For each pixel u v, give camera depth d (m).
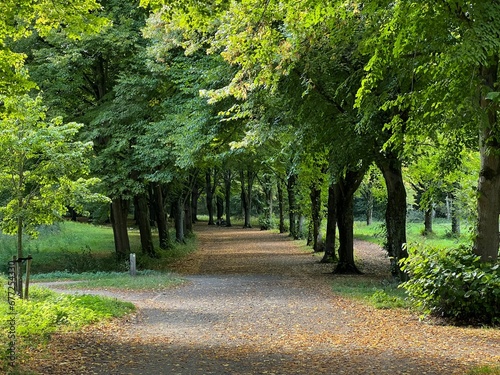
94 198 14.32
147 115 26.53
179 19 11.25
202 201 97.31
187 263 30.16
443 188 22.05
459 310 10.83
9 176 13.52
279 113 18.70
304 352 8.91
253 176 66.38
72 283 21.00
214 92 16.77
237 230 63.22
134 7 26.02
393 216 17.62
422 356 8.22
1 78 10.99
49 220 14.05
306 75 16.20
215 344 9.70
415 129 11.15
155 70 23.78
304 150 18.39
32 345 8.98
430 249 11.77
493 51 8.45
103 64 28.53
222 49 19.89
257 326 11.59
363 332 10.49
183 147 22.94
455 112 9.70
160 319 12.59
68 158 13.59
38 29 11.75
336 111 16.78
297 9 10.32
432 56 9.61
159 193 37.00
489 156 11.05
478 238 11.45
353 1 10.73
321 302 14.98
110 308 12.89
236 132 23.67
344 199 23.47
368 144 16.14
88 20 11.52
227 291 18.09
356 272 23.28
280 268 26.19
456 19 8.88
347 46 15.02
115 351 8.97
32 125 13.45
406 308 12.89
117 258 29.39
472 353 8.26
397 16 8.90
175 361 8.33
